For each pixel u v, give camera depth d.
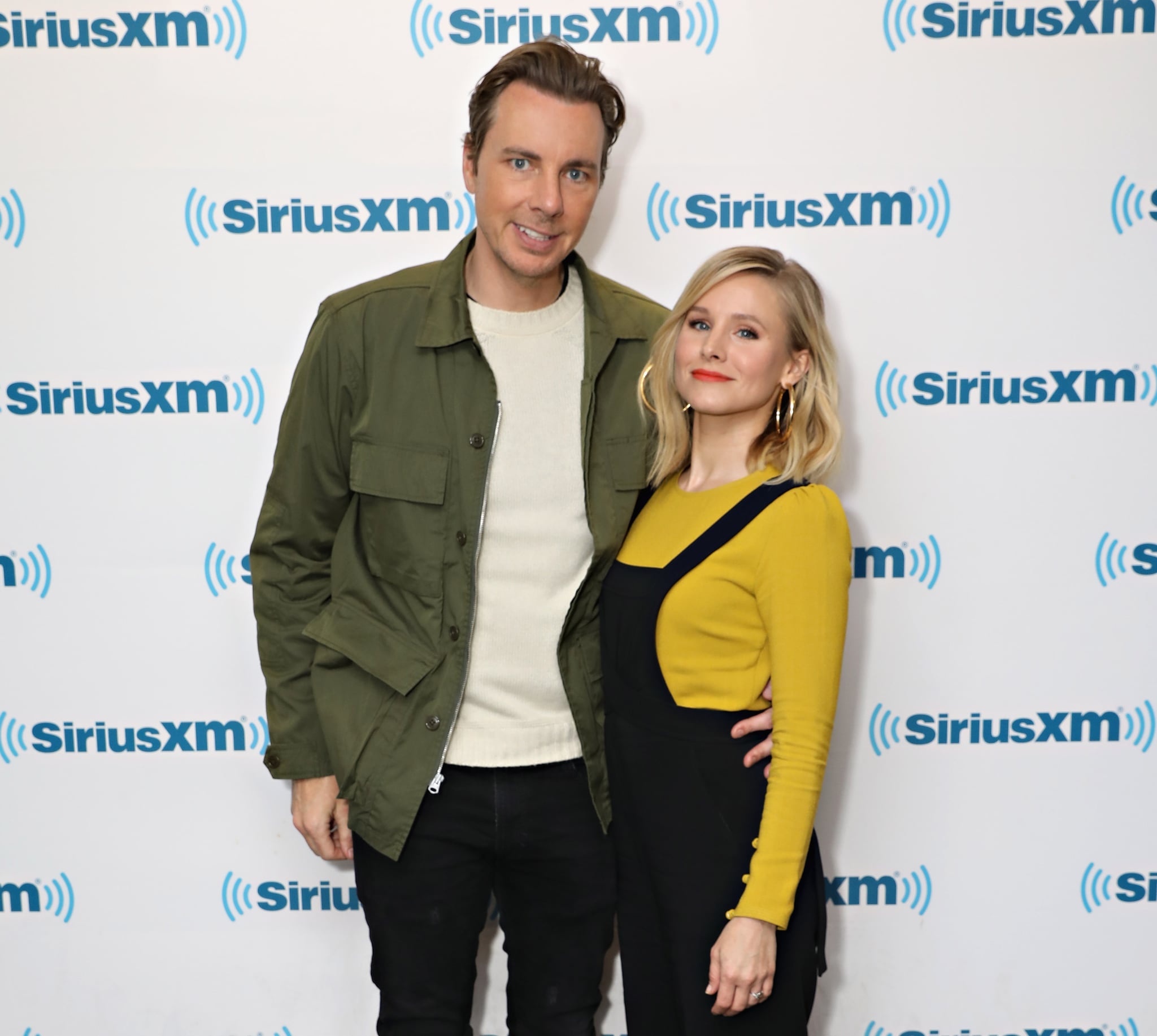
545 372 1.42
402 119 1.63
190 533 1.74
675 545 1.33
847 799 1.85
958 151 1.65
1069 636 1.79
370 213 1.65
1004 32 1.62
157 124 1.62
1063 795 1.84
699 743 1.30
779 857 1.22
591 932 1.53
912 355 1.71
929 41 1.62
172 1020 1.89
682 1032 1.32
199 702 1.79
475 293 1.43
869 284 1.69
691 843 1.30
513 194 1.33
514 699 1.42
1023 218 1.67
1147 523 1.76
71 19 1.59
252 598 1.69
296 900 1.86
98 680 1.78
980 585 1.78
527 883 1.52
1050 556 1.77
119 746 1.80
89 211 1.64
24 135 1.62
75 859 1.83
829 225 1.67
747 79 1.63
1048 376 1.72
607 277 1.67
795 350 1.32
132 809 1.82
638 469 1.45
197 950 1.87
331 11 1.60
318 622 1.47
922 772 1.84
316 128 1.63
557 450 1.41
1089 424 1.73
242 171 1.64
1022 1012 1.90
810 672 1.22
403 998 1.49
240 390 1.70
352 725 1.44
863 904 1.88
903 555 1.77
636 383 1.48
